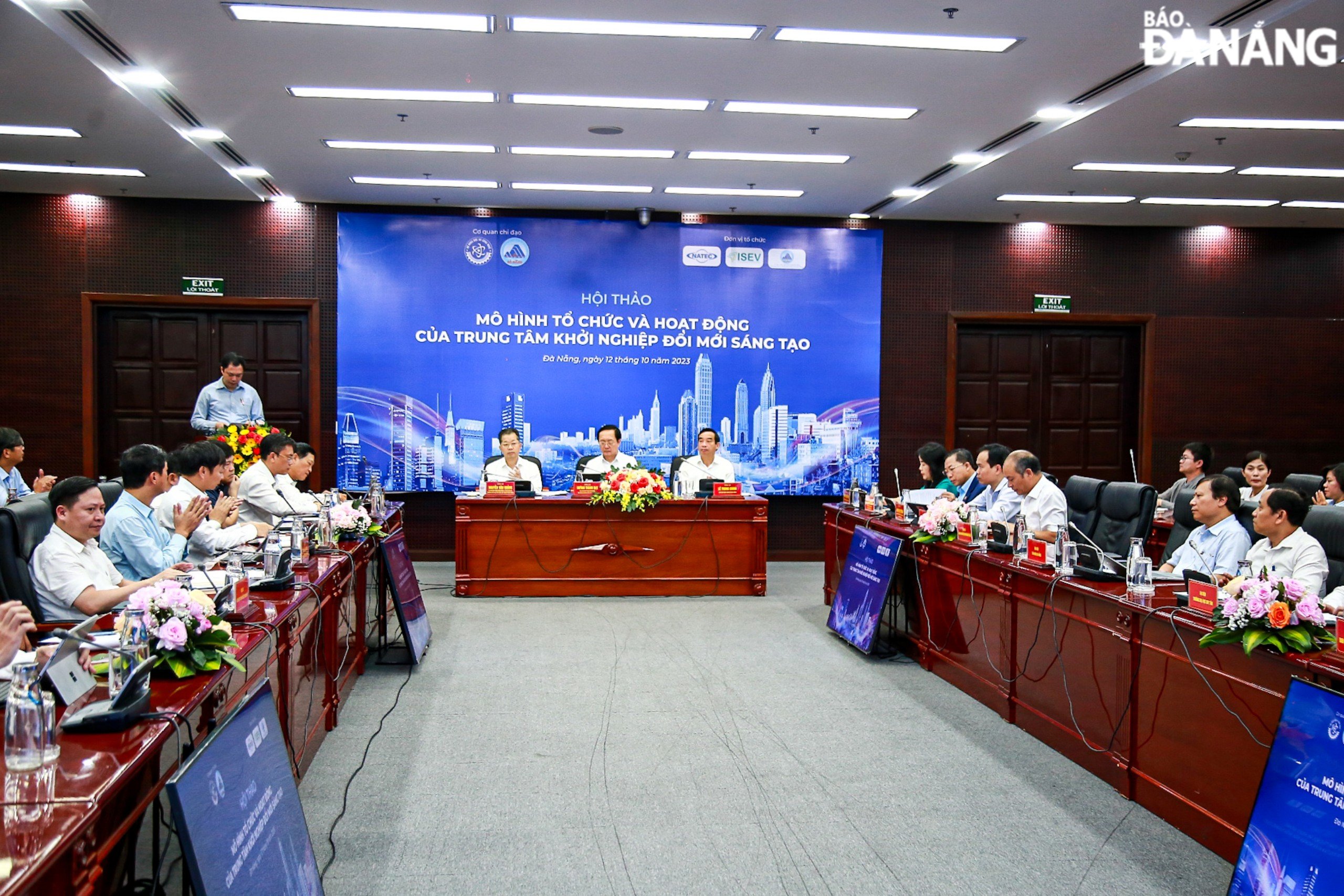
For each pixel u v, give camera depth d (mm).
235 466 5844
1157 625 3174
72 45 4691
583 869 2785
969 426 9234
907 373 9109
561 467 8750
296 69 5164
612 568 6961
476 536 6883
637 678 4836
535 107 5816
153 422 8422
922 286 9102
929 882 2713
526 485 7023
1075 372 9336
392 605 6238
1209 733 2918
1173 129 6012
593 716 4219
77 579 3164
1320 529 3990
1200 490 4473
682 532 7020
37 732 1673
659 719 4195
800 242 8938
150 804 1820
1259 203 8156
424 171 7406
